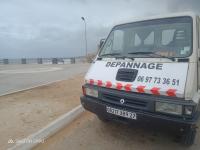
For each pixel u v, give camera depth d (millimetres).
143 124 3307
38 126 4539
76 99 6867
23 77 13172
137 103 3326
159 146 3807
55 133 4461
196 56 3455
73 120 5246
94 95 3934
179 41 3812
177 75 3258
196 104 2973
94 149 3742
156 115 3125
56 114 5320
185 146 3762
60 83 10211
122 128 4613
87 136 4285
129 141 4020
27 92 8039
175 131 3096
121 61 4098
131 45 4477
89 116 5516
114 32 4918
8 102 6465
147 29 4387
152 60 3760
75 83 10133
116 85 3621
